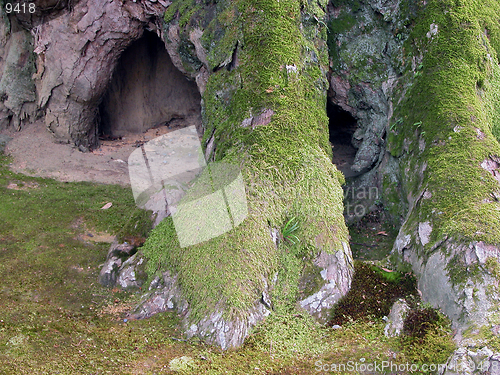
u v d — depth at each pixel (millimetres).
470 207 4000
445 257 3818
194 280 3951
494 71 5316
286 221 4297
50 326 3861
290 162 4484
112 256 4695
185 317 3908
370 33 5727
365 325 3779
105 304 4250
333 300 3994
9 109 8039
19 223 5797
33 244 5359
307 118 4859
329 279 4082
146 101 9438
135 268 4512
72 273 4805
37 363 3361
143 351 3561
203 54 5551
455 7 5109
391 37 5527
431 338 3471
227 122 4953
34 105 8172
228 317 3656
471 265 3637
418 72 5078
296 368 3381
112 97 9078
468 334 3355
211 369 3346
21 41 7898
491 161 4371
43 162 7574
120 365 3385
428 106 4820
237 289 3762
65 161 7691
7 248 5230
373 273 4254
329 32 5844
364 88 5781
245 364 3408
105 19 7078
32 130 8219
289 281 4094
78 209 6285
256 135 4605
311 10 5332
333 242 4215
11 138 8008
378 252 4828
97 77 7625
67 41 7387
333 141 6906
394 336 3609
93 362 3402
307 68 5191
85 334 3768
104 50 7418
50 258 5074
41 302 4250
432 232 4086
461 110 4637
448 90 4770
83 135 8172
